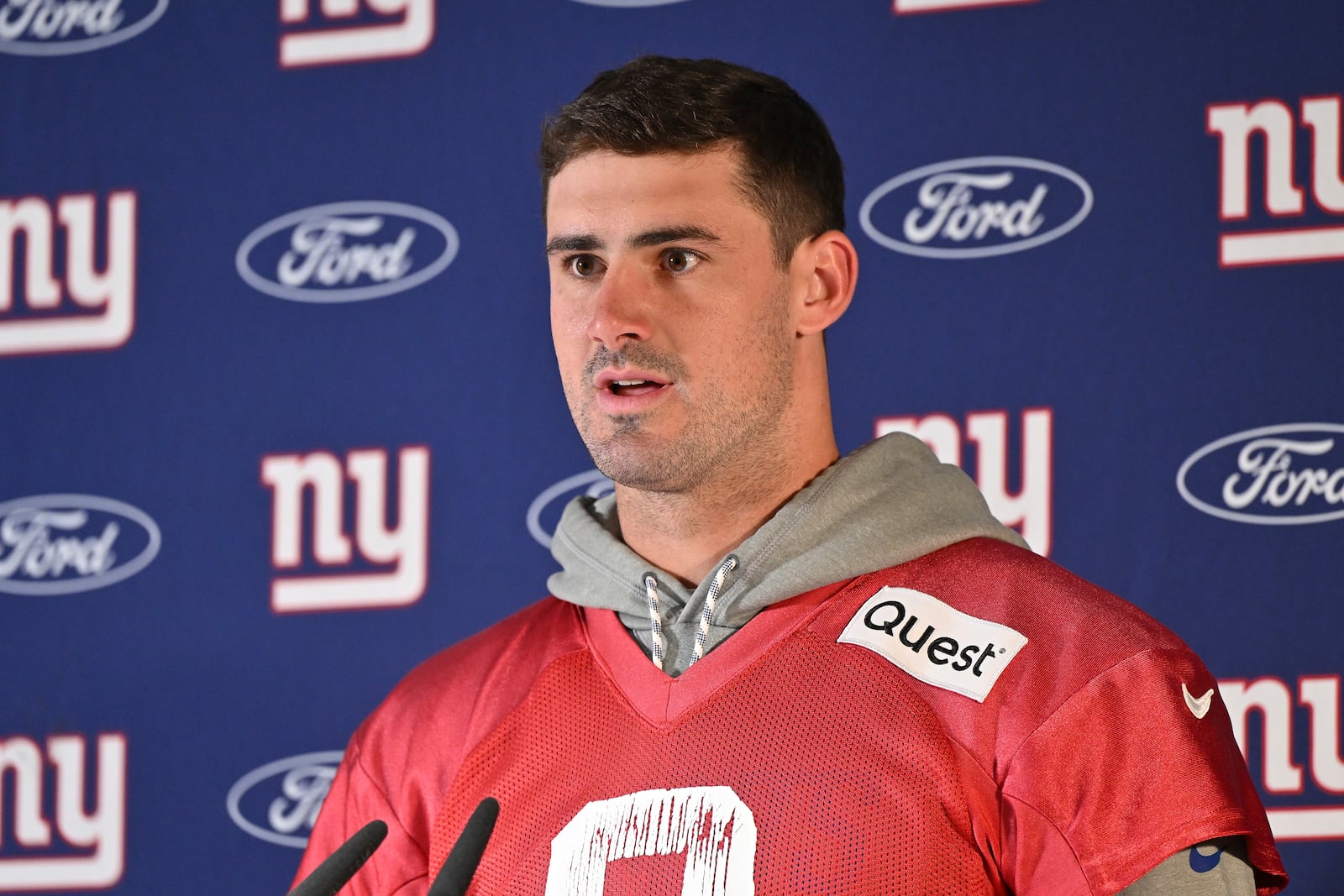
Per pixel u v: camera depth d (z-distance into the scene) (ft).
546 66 29.25
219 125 30.19
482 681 18.66
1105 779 15.33
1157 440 25.98
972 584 17.26
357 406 28.99
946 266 27.02
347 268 29.40
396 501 28.66
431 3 29.73
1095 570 25.90
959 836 15.48
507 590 28.09
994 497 26.40
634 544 18.49
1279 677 25.17
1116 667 15.90
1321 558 25.31
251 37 30.32
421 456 28.68
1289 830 24.89
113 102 30.60
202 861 28.37
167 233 30.07
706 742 16.56
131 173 30.32
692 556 18.13
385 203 29.45
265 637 28.76
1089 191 26.73
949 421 26.66
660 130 17.15
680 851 15.92
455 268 29.07
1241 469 25.70
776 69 28.12
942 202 27.17
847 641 16.88
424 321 29.04
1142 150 26.63
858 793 15.74
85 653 29.17
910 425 26.76
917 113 27.48
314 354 29.30
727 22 28.53
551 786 17.22
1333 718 24.98
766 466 17.69
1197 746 15.38
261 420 29.27
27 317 30.22
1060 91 27.07
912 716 16.05
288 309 29.48
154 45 30.63
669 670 17.53
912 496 18.25
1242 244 26.14
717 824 15.93
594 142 17.31
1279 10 26.53
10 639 29.35
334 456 28.94
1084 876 15.01
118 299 30.04
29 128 30.68
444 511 28.48
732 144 17.28
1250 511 25.57
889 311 27.07
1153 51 26.81
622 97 17.48
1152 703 15.62
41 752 28.99
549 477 28.25
